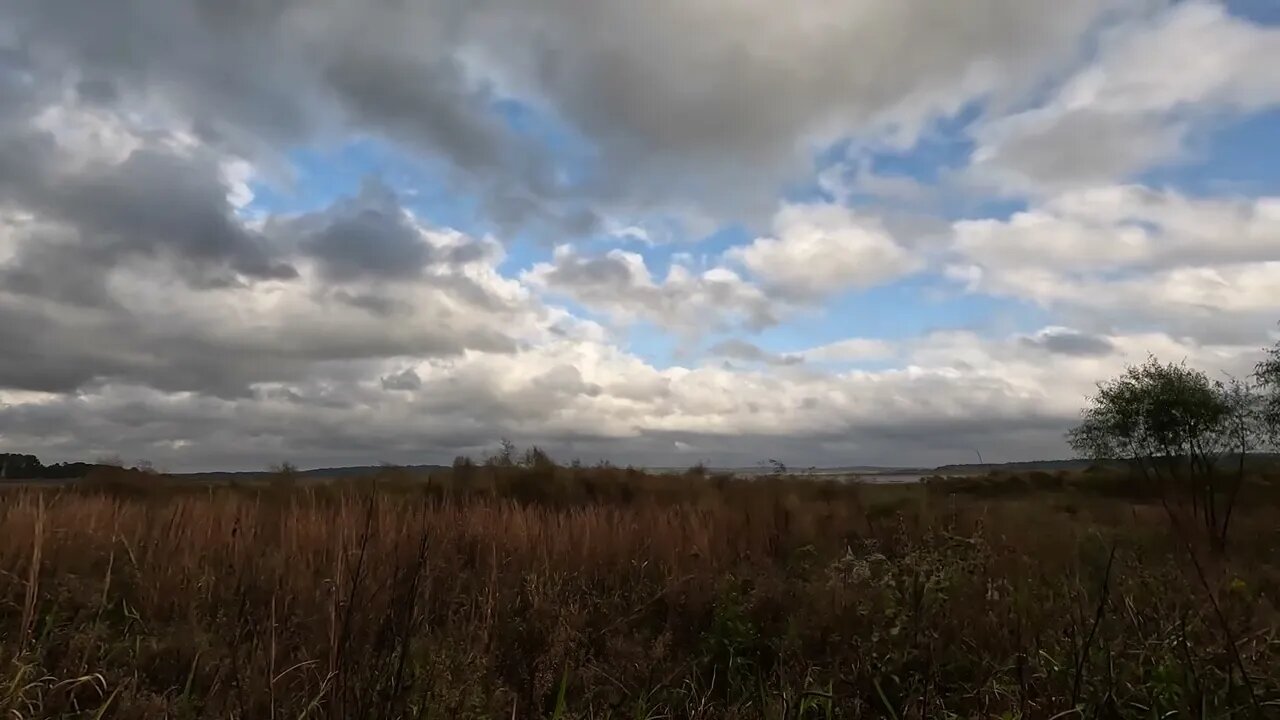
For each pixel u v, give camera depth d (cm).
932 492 1488
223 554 680
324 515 776
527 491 1730
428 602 517
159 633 495
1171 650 360
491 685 415
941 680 376
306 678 386
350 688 329
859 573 529
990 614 412
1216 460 1249
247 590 498
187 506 864
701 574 682
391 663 344
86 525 771
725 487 1950
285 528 754
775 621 569
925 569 407
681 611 622
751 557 784
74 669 421
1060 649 381
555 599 579
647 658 502
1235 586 441
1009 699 349
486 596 586
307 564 625
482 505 1029
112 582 610
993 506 1348
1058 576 533
